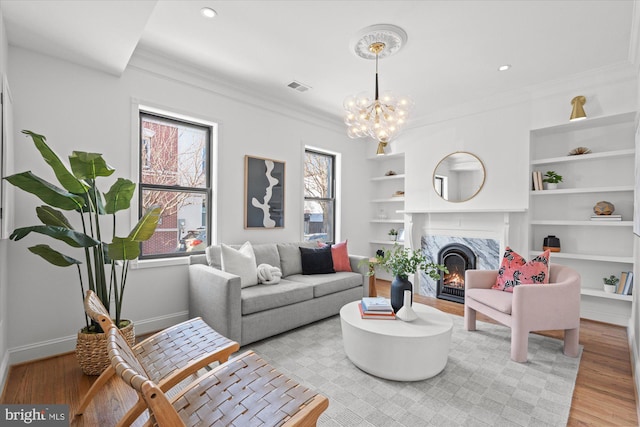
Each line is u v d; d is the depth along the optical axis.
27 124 2.36
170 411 0.92
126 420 1.24
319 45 2.77
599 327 3.22
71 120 2.55
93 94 2.67
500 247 3.88
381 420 1.70
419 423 1.68
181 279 3.17
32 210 2.37
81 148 2.60
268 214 4.00
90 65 2.61
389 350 2.07
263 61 3.07
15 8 1.88
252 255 3.26
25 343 2.33
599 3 2.17
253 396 1.24
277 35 2.62
